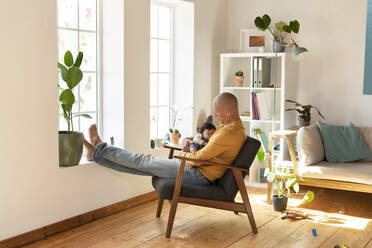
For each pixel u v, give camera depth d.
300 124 4.79
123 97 3.88
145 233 3.35
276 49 4.75
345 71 4.80
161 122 4.83
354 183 3.86
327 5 4.84
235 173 3.28
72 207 3.44
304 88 5.02
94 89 3.95
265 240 3.24
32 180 3.11
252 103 4.91
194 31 4.83
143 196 4.14
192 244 3.15
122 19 3.81
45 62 3.14
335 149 4.34
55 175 3.28
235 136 3.28
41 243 3.12
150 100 4.65
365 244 3.18
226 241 3.22
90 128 3.64
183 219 3.70
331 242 3.21
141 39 4.03
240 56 4.96
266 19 4.70
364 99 4.73
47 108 3.18
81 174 3.49
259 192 4.59
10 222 2.99
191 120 4.91
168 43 4.86
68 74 3.28
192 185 3.33
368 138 4.45
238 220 3.70
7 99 2.91
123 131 3.91
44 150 3.18
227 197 3.32
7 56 2.89
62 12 3.62
